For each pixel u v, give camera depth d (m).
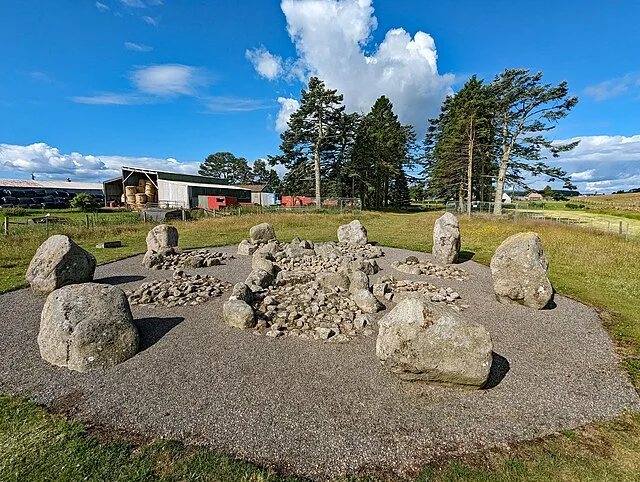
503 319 5.74
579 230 16.41
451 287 7.68
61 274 6.59
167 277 8.34
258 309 5.85
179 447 2.74
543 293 6.12
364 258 10.34
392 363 3.62
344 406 3.31
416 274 8.85
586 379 3.90
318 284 7.10
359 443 2.83
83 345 3.92
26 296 6.58
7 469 2.48
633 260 10.38
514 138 28.72
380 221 23.95
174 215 22.67
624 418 3.21
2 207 31.42
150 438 2.84
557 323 5.59
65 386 3.59
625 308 6.36
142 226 17.83
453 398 3.47
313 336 4.86
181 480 2.41
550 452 2.75
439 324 3.55
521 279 6.29
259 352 4.40
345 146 36.81
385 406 3.32
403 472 2.55
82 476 2.42
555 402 3.45
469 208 26.91
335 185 39.12
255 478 2.45
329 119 33.72
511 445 2.83
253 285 6.86
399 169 46.84
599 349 4.67
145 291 6.62
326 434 2.93
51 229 15.38
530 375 3.97
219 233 17.05
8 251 10.82
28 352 4.32
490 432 2.99
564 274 8.97
